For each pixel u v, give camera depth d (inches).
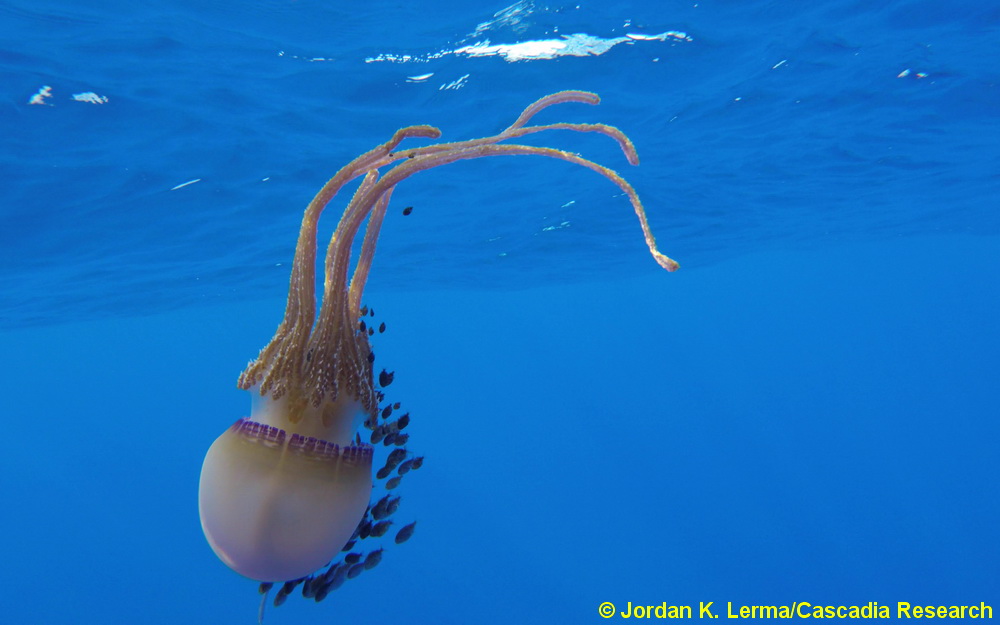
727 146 453.1
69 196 398.9
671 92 387.9
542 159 437.1
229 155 393.1
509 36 350.0
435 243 617.9
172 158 385.7
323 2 331.3
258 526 73.5
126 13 309.1
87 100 334.6
